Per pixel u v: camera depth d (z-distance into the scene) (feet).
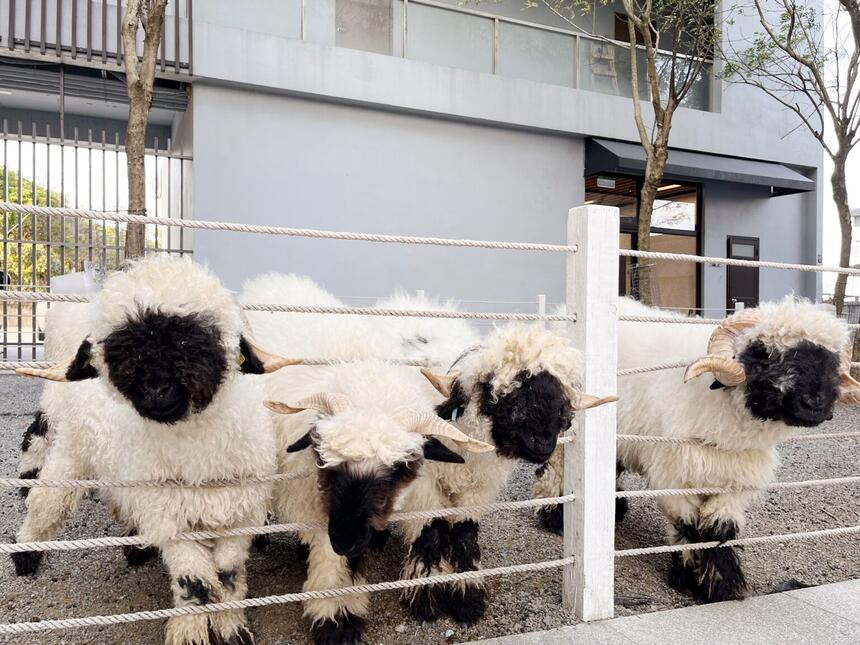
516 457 9.89
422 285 40.52
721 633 10.54
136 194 24.71
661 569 13.93
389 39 39.52
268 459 10.00
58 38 31.53
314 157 37.45
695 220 51.24
